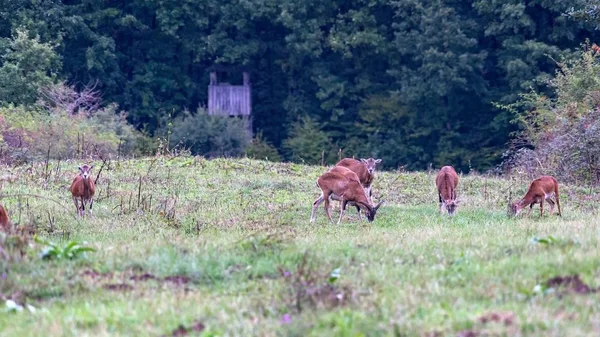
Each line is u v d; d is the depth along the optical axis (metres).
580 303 25.00
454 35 123.25
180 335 23.73
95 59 127.50
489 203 55.59
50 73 120.56
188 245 34.28
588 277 27.48
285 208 52.31
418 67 135.12
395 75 133.38
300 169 71.81
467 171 129.12
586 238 33.91
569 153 69.69
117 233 40.91
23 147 83.50
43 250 31.39
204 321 24.72
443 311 24.70
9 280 28.50
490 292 26.62
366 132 134.00
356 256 32.56
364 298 26.33
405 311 24.86
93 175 62.62
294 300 26.25
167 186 59.31
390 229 43.12
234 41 138.25
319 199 47.97
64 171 64.12
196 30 138.12
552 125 87.19
